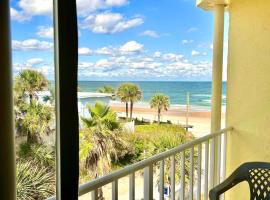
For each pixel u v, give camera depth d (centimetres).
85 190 118
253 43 258
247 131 264
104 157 845
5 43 84
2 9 83
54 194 109
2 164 83
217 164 253
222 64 274
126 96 1766
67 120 102
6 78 84
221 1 265
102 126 861
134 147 1198
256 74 257
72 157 103
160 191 171
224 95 303
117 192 135
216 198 179
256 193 194
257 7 254
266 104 253
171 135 1370
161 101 1825
